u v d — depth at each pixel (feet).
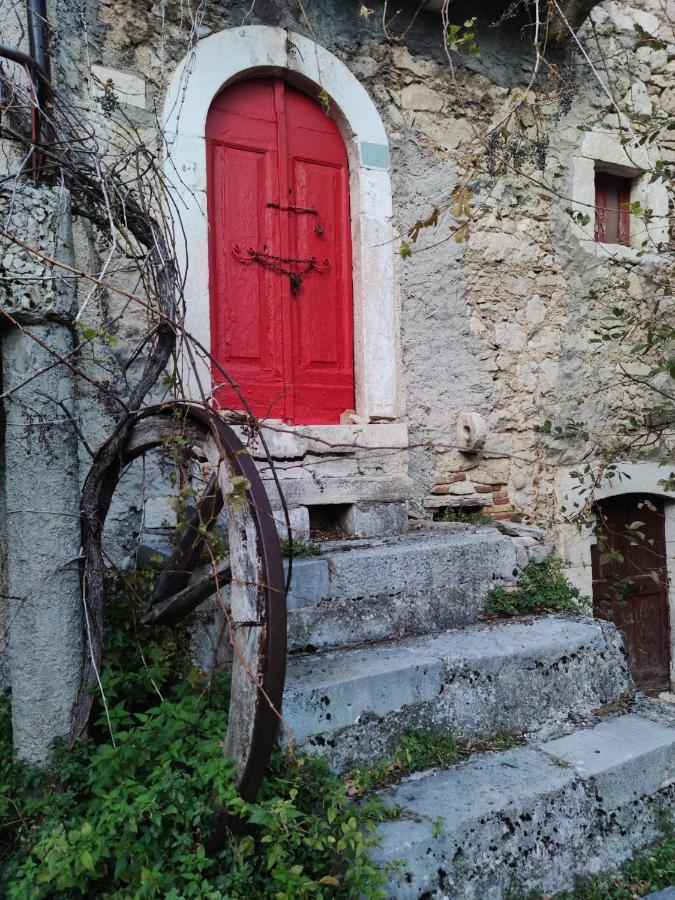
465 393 15.05
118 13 11.86
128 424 7.86
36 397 7.38
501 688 9.59
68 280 7.48
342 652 9.59
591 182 16.43
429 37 14.85
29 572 7.39
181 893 6.07
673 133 17.47
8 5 9.77
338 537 12.54
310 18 13.71
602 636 10.84
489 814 7.61
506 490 15.46
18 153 8.05
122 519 11.30
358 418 14.10
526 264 15.72
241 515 6.54
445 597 11.07
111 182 7.97
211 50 12.59
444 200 14.89
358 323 14.33
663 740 9.39
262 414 13.43
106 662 8.06
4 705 8.82
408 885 6.95
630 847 8.61
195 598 8.08
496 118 15.46
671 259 16.92
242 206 13.39
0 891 6.47
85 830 6.12
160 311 8.07
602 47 16.55
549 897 7.84
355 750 8.33
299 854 6.70
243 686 6.42
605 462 13.46
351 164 14.26
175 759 6.95
